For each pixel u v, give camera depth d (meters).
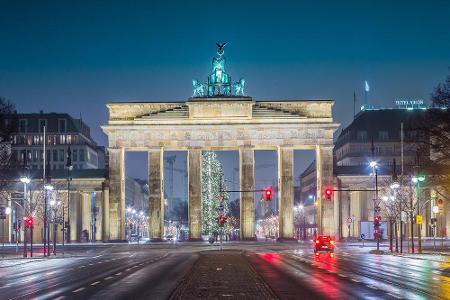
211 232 184.38
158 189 147.62
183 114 148.62
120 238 148.38
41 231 167.25
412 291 40.25
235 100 147.88
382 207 144.00
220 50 154.88
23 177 103.56
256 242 142.88
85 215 177.62
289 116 147.50
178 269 64.50
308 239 192.88
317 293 39.53
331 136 147.38
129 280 50.81
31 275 58.78
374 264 70.94
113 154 148.62
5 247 137.12
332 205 146.75
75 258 93.88
